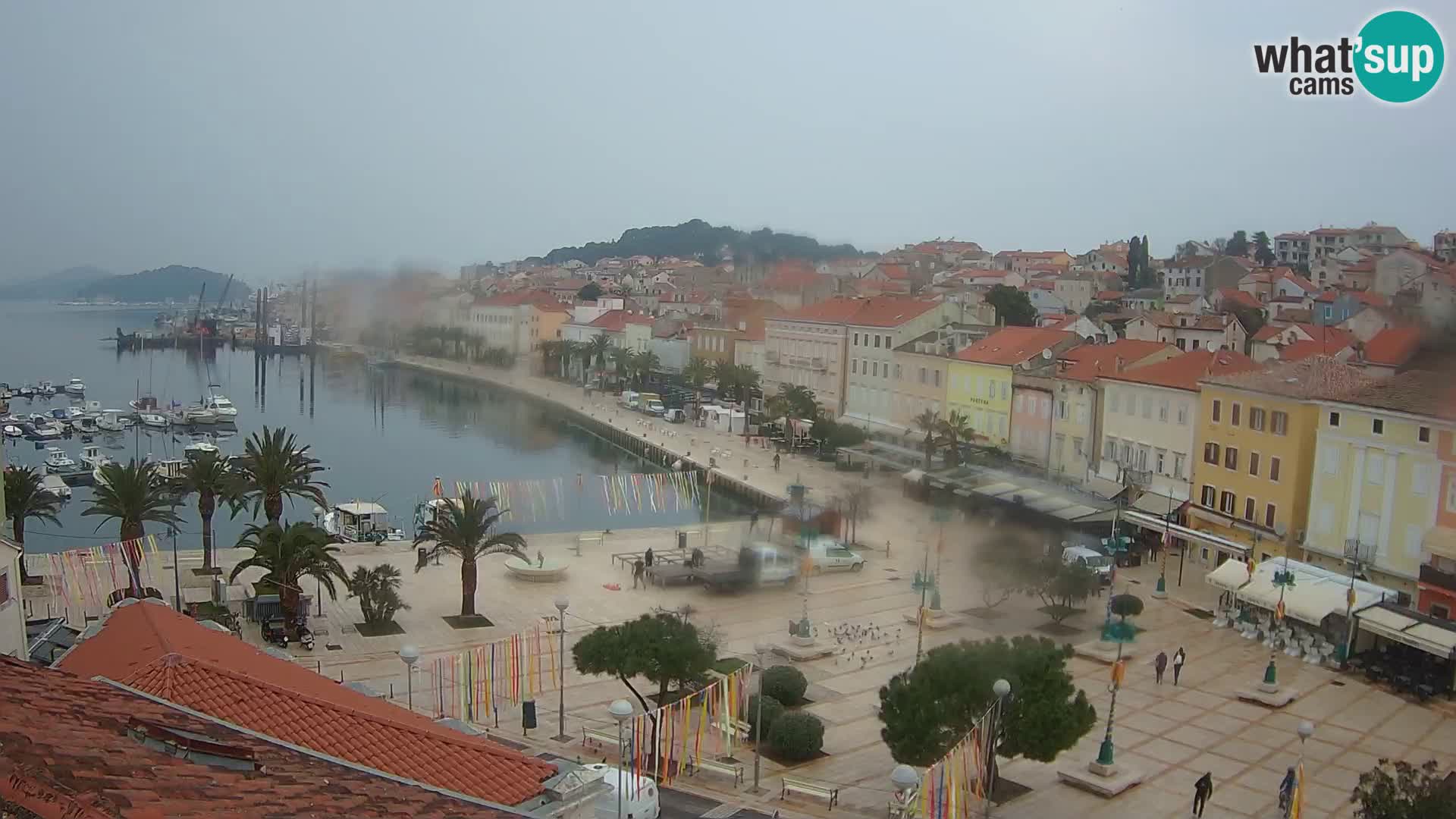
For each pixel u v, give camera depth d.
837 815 39.16
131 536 68.88
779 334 155.12
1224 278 180.00
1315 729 48.53
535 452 149.62
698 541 87.62
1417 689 52.78
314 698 22.91
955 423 110.56
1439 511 60.56
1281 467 72.38
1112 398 92.56
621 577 75.50
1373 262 137.88
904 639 60.84
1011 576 67.75
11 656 17.92
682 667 43.59
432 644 59.06
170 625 27.09
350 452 146.62
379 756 21.36
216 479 72.44
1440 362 73.38
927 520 89.38
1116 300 189.38
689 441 141.75
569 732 46.50
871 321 134.38
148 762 12.80
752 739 46.56
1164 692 53.12
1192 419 82.75
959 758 33.81
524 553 81.62
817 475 113.94
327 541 60.69
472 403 198.12
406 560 78.81
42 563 69.88
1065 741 39.00
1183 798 41.34
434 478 128.00
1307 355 87.00
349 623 62.75
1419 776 36.69
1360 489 65.69
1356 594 57.88
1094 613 65.50
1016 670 39.41
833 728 48.16
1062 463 99.69
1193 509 80.50
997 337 116.81
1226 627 63.94
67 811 10.55
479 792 21.08
